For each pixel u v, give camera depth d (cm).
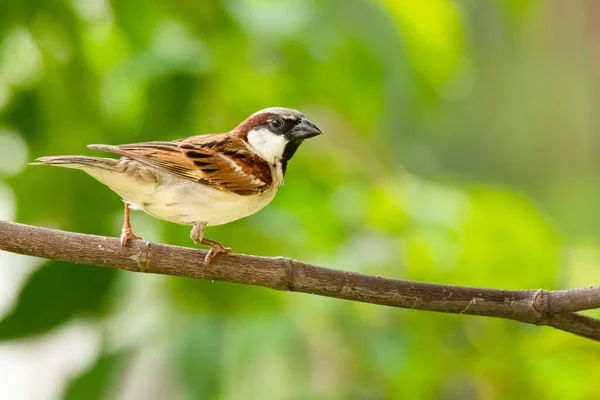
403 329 1067
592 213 1686
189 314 1017
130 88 1119
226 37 1129
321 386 1198
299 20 1158
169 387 1262
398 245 1117
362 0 1188
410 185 1201
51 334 949
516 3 1218
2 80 1088
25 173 1028
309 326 1089
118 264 707
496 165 1800
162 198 814
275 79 1184
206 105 1109
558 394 1029
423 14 1190
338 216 1125
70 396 962
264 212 1070
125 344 1000
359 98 1236
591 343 994
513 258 1079
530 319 683
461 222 1095
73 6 1076
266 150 905
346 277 698
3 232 691
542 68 1795
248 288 1009
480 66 1803
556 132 1780
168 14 1087
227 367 1019
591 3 1212
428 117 1296
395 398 1058
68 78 1045
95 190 1019
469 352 1046
